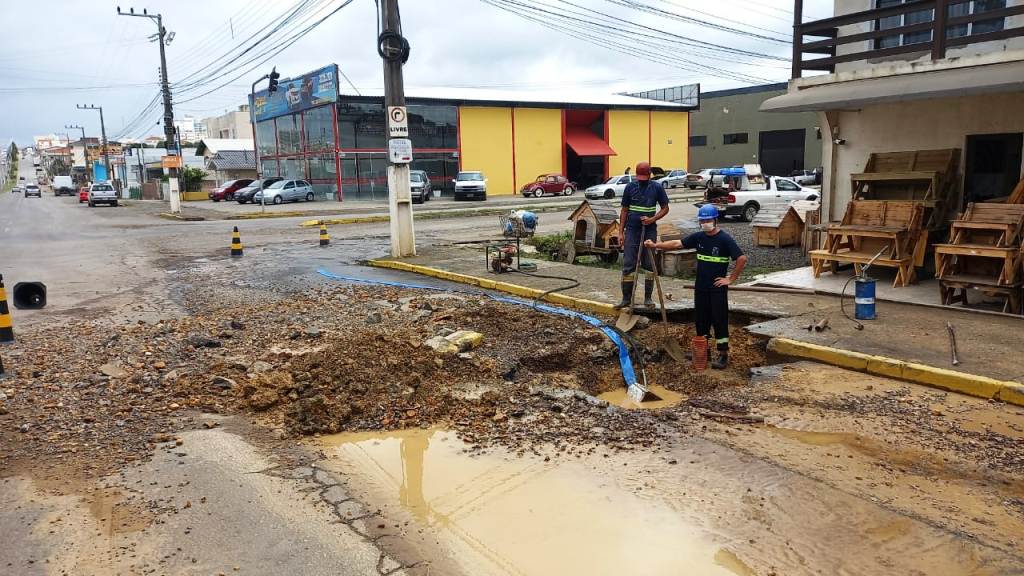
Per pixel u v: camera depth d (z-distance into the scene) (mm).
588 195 39562
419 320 9078
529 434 5547
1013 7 8984
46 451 5242
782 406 5973
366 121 44938
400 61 14961
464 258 15047
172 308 10766
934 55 9828
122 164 85688
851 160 11727
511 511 4301
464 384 6602
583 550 3834
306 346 8008
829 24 11320
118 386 6746
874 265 10672
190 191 58750
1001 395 5883
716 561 3699
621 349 7574
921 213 10008
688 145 59812
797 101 10953
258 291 12141
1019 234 8352
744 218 23859
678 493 4484
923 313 8500
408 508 4359
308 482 4738
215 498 4480
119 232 25578
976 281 8492
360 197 45375
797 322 8219
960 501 4289
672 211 27734
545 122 52094
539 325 8477
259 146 56469
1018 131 9648
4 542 3943
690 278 11844
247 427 5781
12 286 13203
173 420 5906
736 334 8195
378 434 5637
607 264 13820
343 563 3715
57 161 169000
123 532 4047
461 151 48625
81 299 11625
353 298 11047
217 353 7879
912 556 3703
